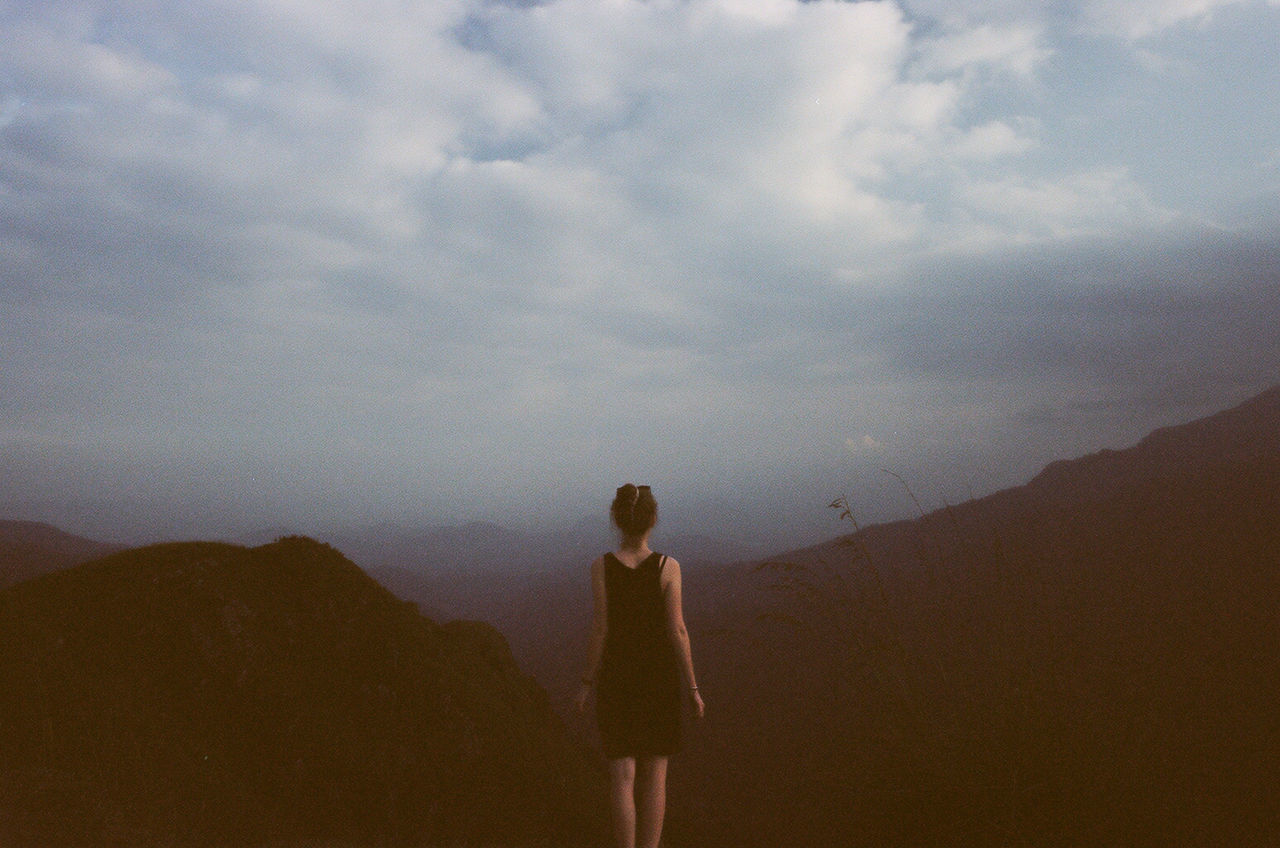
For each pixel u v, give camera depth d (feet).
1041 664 12.29
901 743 12.25
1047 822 11.04
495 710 31.53
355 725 24.88
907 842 11.81
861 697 12.78
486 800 24.45
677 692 12.08
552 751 34.65
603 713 11.85
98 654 22.07
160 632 23.91
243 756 21.48
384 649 28.96
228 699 23.15
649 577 12.24
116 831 15.20
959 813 11.48
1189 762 11.43
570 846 23.73
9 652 20.29
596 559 12.50
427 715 26.94
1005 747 11.71
